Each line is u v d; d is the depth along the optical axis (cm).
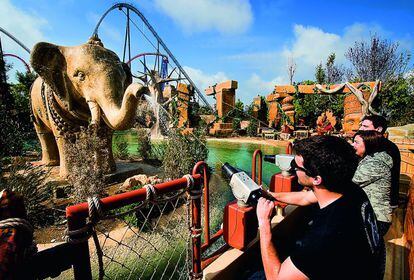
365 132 233
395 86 1855
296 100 1914
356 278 101
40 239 329
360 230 105
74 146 460
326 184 115
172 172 558
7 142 505
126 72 569
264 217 135
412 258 147
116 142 1005
